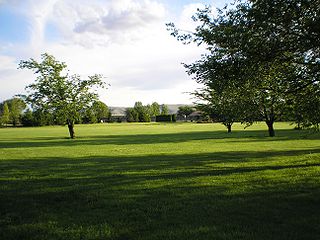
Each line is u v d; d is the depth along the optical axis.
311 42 11.02
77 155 23.91
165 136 47.09
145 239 6.69
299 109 13.05
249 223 7.48
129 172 15.11
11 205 9.59
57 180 13.54
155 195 10.39
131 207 9.10
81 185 12.30
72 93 49.75
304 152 21.88
